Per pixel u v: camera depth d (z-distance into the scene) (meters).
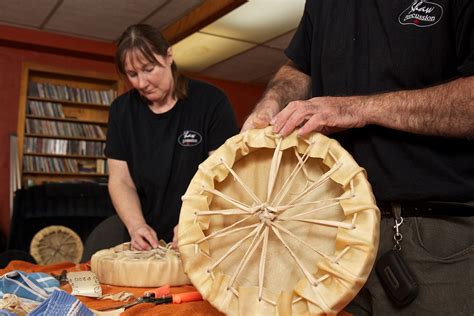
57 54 5.76
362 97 0.87
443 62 0.89
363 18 1.00
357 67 1.00
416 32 0.90
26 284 0.90
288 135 0.83
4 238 5.01
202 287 0.74
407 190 0.89
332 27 1.04
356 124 0.85
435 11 0.88
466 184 0.85
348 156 0.78
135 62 1.67
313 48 1.10
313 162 0.83
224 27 5.04
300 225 0.80
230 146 0.83
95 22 5.13
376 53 0.96
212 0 4.53
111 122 1.86
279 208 0.76
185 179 1.81
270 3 4.45
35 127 5.62
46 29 5.36
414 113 0.83
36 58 5.66
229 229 0.81
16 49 5.56
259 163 0.86
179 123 1.81
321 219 0.79
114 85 6.25
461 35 0.84
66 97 5.86
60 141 5.76
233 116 1.89
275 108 1.03
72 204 4.25
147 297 0.91
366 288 0.91
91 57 5.87
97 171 5.96
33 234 4.07
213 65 6.43
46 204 4.18
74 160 5.84
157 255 1.17
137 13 4.88
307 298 0.70
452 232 0.85
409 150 0.90
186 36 5.13
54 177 5.74
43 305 0.72
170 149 1.79
